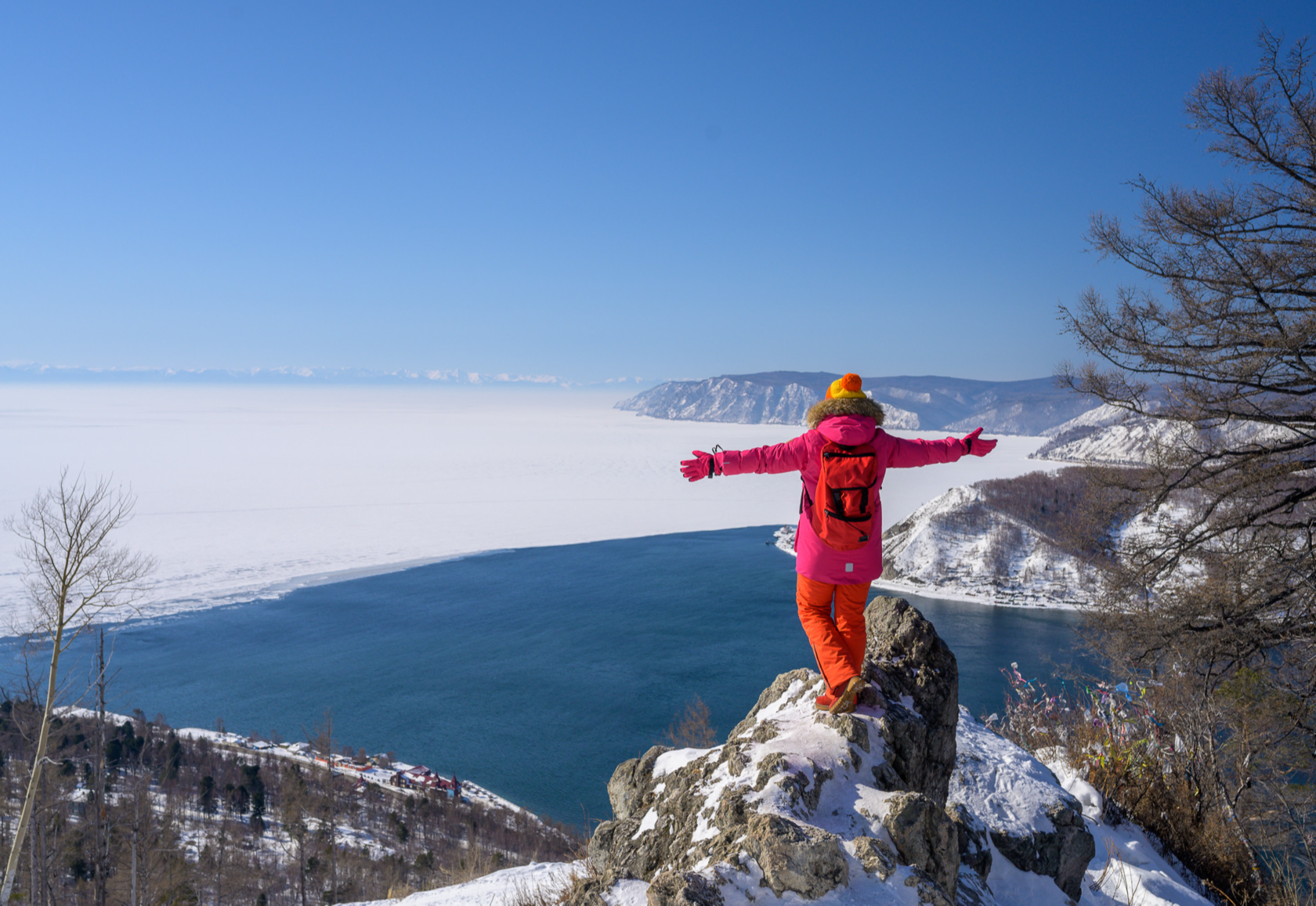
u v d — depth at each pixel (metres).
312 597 134.00
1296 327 11.07
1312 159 11.20
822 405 3.73
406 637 104.44
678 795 3.80
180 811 40.12
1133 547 13.26
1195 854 6.03
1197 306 11.90
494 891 6.67
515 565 162.38
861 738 3.50
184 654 95.75
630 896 3.04
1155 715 7.88
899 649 4.36
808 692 4.17
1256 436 12.82
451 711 73.25
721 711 70.00
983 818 4.21
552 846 38.31
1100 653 12.27
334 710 74.31
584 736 65.88
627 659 87.50
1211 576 12.20
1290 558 11.77
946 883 3.06
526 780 56.97
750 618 103.56
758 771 3.27
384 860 38.19
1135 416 13.28
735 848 2.84
